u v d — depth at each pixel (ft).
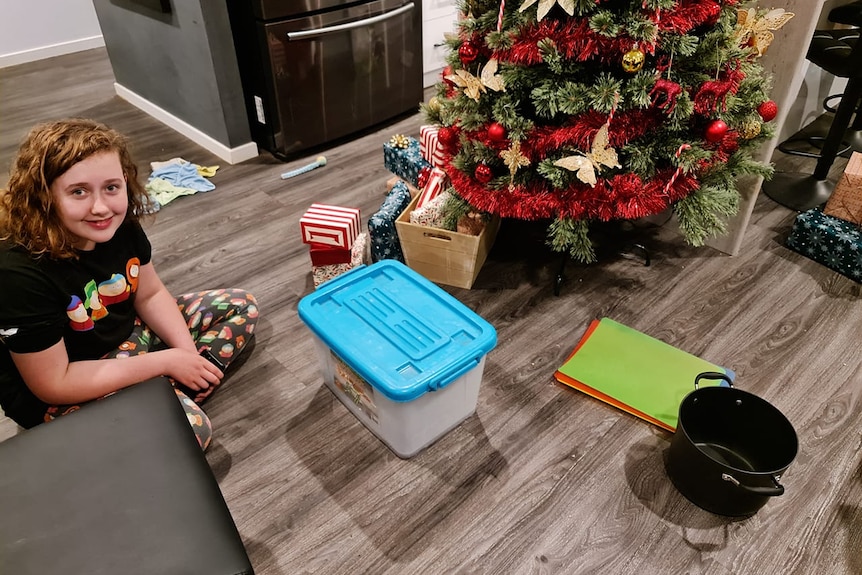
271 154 8.95
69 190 3.51
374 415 4.52
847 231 6.26
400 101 9.70
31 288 3.57
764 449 4.33
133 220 4.34
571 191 5.14
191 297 5.28
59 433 3.11
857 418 4.81
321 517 4.17
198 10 7.48
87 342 4.18
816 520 4.12
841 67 6.52
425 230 5.81
